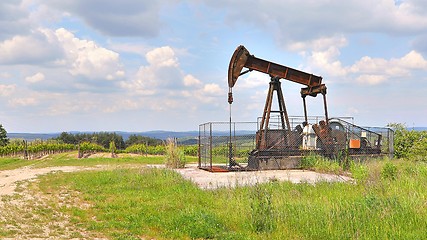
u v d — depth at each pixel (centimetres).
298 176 1834
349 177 1769
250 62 2266
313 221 913
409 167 1616
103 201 1337
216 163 2797
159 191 1485
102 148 5472
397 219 884
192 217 1005
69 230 955
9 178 2045
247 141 2303
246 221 962
